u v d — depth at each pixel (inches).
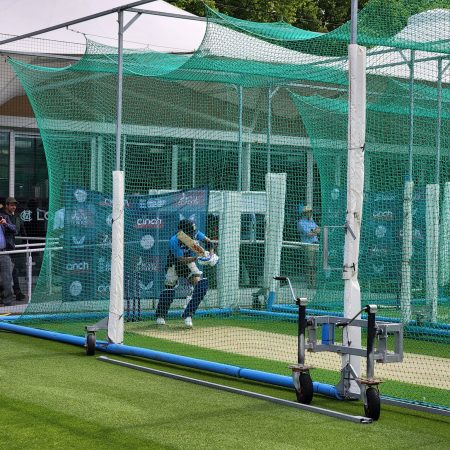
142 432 347.6
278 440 337.7
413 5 517.0
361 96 408.8
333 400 413.4
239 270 742.5
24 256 848.9
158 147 848.9
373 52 607.8
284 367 505.0
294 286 761.0
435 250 633.0
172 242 670.5
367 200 688.4
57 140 686.5
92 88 721.0
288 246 761.0
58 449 321.1
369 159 738.8
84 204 669.3
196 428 355.3
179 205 715.4
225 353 553.6
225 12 1376.7
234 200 735.7
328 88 686.5
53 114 684.1
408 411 393.4
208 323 692.7
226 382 457.7
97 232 670.5
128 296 689.6
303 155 874.8
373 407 371.9
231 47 595.2
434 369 502.0
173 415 377.7
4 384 439.2
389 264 682.2
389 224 684.7
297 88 770.8
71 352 547.8
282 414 382.6
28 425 355.9
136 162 840.3
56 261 670.5
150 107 798.5
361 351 389.1
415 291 673.0
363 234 687.7
